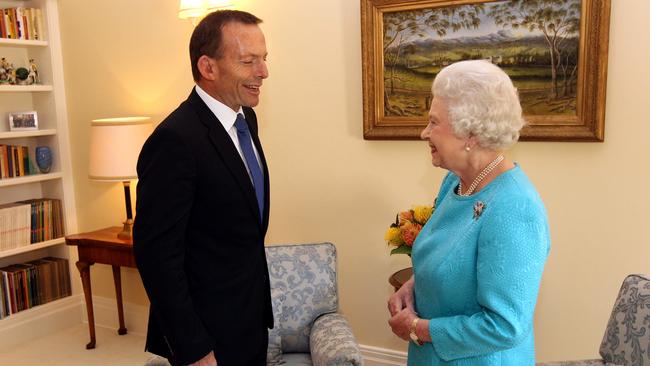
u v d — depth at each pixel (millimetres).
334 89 2836
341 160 2881
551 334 2510
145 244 1515
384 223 2820
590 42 2197
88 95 3688
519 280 1222
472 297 1330
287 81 2953
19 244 3574
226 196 1607
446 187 1625
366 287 2920
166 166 1509
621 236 2312
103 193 3748
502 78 1313
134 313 3705
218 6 2904
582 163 2340
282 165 3047
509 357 1331
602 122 2232
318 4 2807
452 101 1316
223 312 1667
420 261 1471
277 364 2160
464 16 2432
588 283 2404
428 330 1370
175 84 3346
